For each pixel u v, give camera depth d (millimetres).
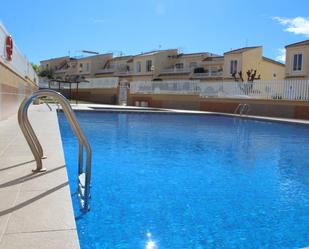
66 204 2932
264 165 6684
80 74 55656
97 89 37344
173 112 20469
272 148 9000
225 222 3576
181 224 3461
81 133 3670
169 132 12008
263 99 20406
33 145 4031
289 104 19000
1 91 10578
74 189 4289
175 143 9367
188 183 5105
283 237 3262
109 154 7367
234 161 7004
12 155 4957
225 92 23344
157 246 2943
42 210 2783
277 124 15758
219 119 18422
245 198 4461
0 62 10234
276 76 39594
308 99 18406
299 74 29484
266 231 3383
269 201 4363
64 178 3729
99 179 5109
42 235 2338
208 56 43625
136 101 30547
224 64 37375
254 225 3533
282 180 5500
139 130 12359
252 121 17344
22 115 3973
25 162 4488
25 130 3992
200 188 4855
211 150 8336
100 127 13047
